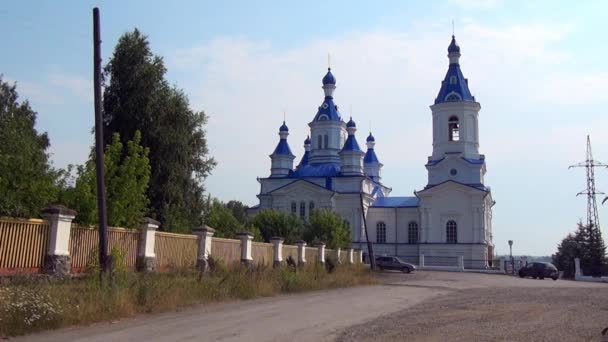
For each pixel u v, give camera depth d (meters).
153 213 32.41
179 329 12.17
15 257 16.91
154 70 32.78
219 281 19.95
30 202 19.58
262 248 33.31
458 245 64.75
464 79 69.69
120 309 13.87
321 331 12.51
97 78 18.05
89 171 22.55
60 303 12.77
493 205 76.19
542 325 14.14
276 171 74.38
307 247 40.09
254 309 16.52
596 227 68.12
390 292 25.78
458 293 25.94
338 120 77.00
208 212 37.81
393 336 11.93
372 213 71.50
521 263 61.31
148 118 32.31
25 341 10.54
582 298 23.14
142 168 23.56
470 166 66.50
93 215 20.48
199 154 37.34
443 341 11.38
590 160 76.19
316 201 68.50
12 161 19.70
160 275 20.77
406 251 69.62
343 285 28.77
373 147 85.56
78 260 19.78
